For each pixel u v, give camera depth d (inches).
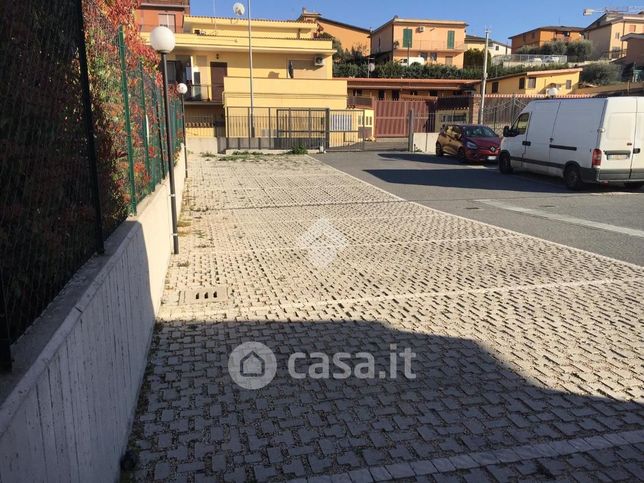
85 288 96.3
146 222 187.6
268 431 131.4
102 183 138.1
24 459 59.9
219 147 1080.8
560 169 585.3
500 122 1378.0
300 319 206.2
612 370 162.4
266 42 1405.0
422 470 116.3
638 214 431.8
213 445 125.5
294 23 1625.2
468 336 188.7
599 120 528.1
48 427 68.9
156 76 322.3
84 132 114.1
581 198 517.3
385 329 195.6
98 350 99.9
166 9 1745.8
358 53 2529.5
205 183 641.0
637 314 208.7
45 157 86.5
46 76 88.4
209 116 1369.3
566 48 2864.2
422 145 1087.6
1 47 69.7
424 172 742.5
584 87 1790.1
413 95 1860.2
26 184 77.9
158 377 159.3
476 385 153.9
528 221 408.8
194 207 482.3
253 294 237.6
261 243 342.0
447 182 640.4
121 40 175.0
